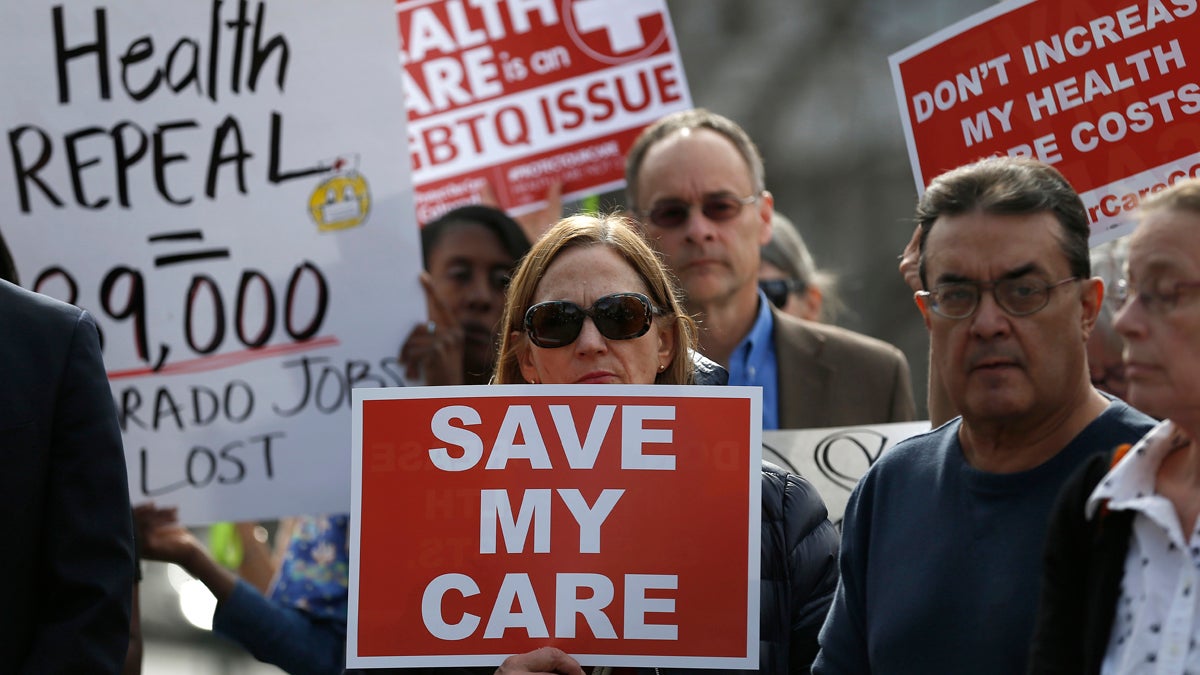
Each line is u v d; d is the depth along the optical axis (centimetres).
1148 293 555
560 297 745
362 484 723
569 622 705
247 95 1193
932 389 862
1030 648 598
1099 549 574
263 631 1135
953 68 931
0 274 877
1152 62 878
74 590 721
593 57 1358
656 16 1349
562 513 714
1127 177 884
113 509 741
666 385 723
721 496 712
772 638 730
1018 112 913
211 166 1190
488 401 725
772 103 2795
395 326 1180
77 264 1181
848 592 721
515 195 1371
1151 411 556
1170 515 550
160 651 2550
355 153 1188
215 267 1184
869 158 2766
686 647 701
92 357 764
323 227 1186
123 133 1190
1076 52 897
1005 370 649
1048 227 649
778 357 1127
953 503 679
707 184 1109
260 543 1496
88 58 1191
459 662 705
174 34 1194
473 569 712
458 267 1275
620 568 708
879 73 2759
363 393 730
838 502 944
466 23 1372
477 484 719
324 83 1191
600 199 1545
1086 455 652
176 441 1170
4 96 1188
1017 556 648
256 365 1177
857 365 1117
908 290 2723
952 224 661
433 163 1382
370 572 716
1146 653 544
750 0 2800
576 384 729
